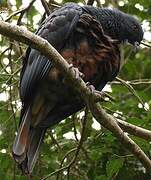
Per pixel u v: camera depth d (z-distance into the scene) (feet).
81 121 44.86
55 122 40.11
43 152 45.06
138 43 42.73
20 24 45.62
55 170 43.91
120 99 51.31
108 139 42.01
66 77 35.70
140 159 38.34
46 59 38.42
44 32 39.24
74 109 40.63
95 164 44.47
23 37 32.89
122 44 41.73
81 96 38.27
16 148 37.60
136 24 42.45
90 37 38.99
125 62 50.39
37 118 39.06
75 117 45.34
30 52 39.42
